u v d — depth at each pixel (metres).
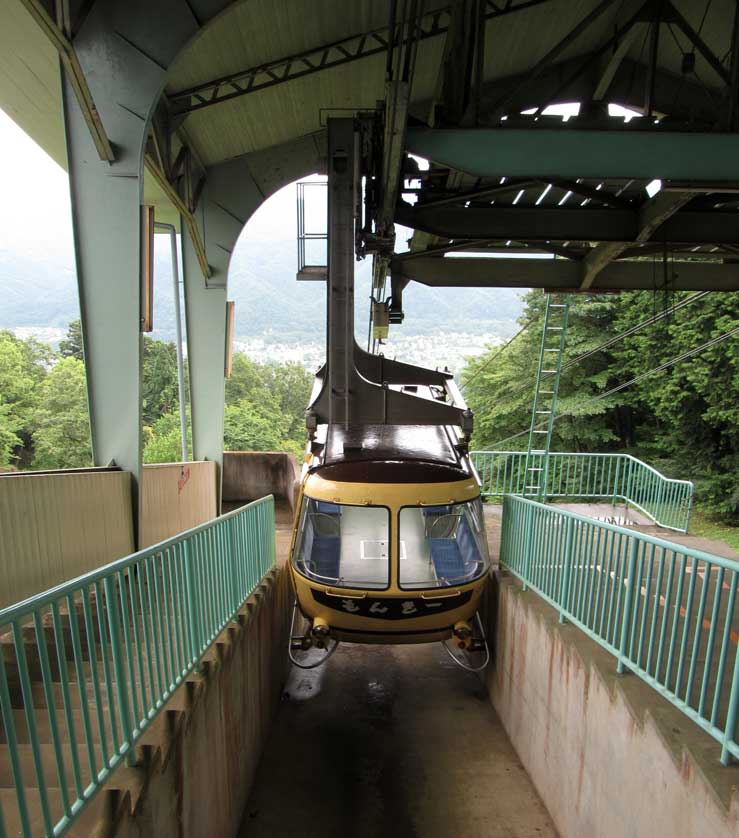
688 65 5.36
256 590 6.02
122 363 6.54
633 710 3.50
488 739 6.18
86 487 5.80
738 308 15.09
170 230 12.38
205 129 10.23
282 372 64.56
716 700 2.88
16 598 4.71
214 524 4.40
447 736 6.26
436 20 8.03
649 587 3.57
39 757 2.12
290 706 6.98
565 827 4.54
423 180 6.56
